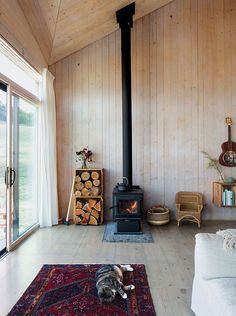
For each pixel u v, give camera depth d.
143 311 2.06
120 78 4.85
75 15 3.90
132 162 4.80
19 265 2.89
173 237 3.85
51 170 4.51
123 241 3.68
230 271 1.70
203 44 4.80
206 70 4.80
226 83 4.79
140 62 4.84
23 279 2.57
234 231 1.87
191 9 4.81
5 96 3.32
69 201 4.82
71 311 2.06
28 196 4.15
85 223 4.51
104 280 2.27
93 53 4.85
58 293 2.32
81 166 4.87
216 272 1.71
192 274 2.69
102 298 2.17
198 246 1.88
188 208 4.68
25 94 3.84
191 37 4.81
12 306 2.12
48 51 4.42
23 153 3.93
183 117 4.82
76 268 2.82
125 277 2.61
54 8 3.59
